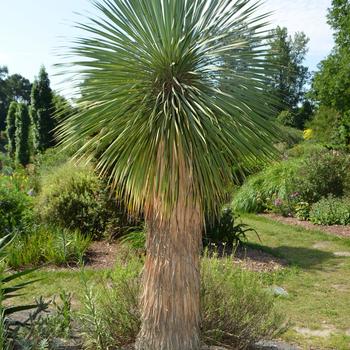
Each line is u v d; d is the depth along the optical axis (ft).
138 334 11.46
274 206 46.73
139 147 9.68
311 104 112.06
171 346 10.66
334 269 25.84
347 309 19.39
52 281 21.04
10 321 12.12
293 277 23.89
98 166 10.25
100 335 11.99
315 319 18.17
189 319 10.80
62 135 10.12
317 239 34.71
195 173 9.72
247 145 9.74
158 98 9.67
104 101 9.77
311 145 69.36
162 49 9.86
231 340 13.10
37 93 85.51
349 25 59.98
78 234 26.94
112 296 13.26
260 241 31.14
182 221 10.36
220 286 13.62
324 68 63.82
